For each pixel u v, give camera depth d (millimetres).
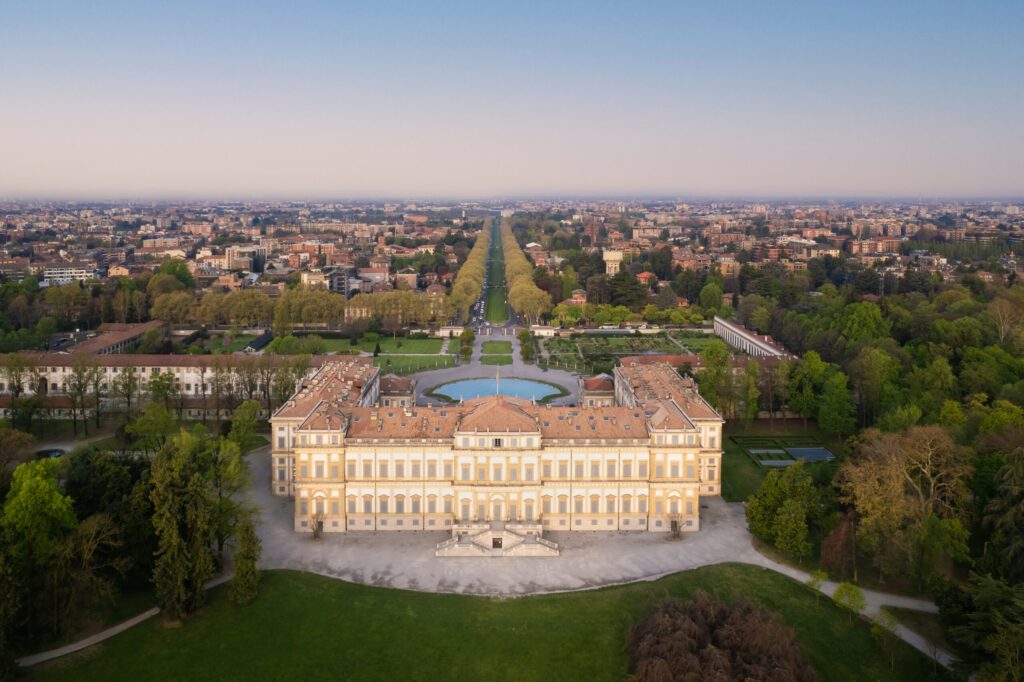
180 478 198500
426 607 195375
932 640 181000
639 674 159125
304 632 184125
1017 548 183875
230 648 177625
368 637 182500
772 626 168000
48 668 168875
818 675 168375
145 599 198125
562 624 187625
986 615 162750
